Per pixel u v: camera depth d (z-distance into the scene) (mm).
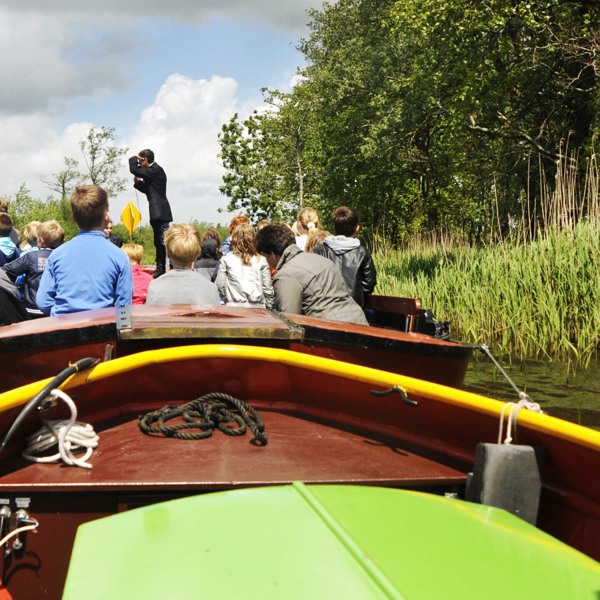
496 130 23000
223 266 5867
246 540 1333
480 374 8297
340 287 5129
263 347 3201
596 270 9469
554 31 20438
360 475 2502
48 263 4277
